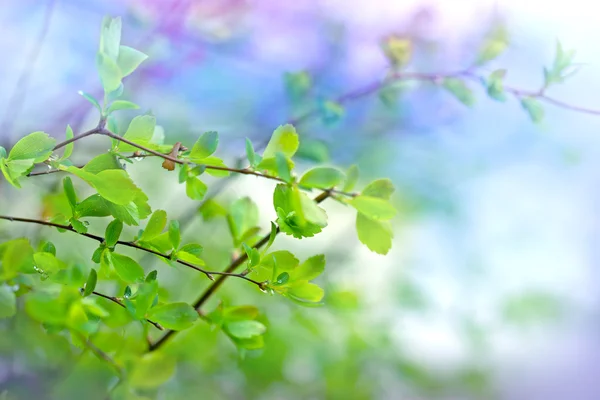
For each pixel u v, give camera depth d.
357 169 0.68
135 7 1.01
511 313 1.29
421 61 1.02
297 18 1.11
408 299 1.20
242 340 0.72
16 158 0.67
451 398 1.26
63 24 1.04
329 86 1.10
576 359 1.42
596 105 1.25
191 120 1.08
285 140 0.67
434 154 1.25
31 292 0.65
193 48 1.06
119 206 0.68
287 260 0.69
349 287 1.05
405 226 1.32
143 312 0.67
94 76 1.04
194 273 0.88
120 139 0.67
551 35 1.17
